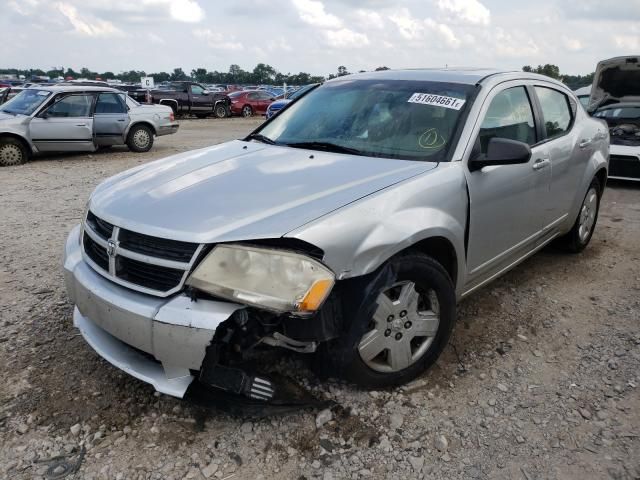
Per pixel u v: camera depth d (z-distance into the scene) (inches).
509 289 176.6
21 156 459.2
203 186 117.7
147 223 104.0
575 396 120.5
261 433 106.5
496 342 142.9
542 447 105.1
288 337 99.9
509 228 148.6
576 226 201.5
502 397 119.8
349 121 148.0
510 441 106.6
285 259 96.2
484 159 129.8
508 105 153.0
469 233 131.2
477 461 101.4
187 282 97.9
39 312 155.1
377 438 106.0
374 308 107.2
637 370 130.6
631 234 242.2
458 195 125.0
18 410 112.5
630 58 392.2
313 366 114.7
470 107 139.1
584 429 110.0
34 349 135.3
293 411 106.5
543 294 173.5
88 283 110.0
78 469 97.7
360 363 111.4
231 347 101.6
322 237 98.8
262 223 100.5
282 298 94.5
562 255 211.3
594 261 205.0
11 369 126.6
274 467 98.7
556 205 175.6
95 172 418.3
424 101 144.6
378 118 144.9
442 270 120.6
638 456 102.8
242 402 102.2
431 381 124.6
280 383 114.7
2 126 445.4
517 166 146.7
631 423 111.7
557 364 133.5
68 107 486.6
